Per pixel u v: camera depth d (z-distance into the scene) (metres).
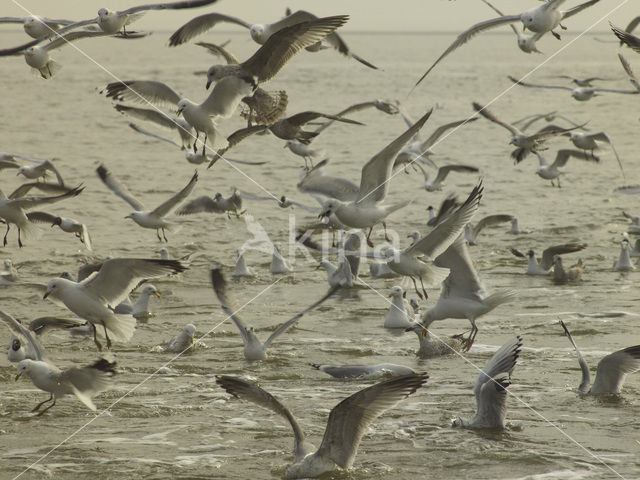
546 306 20.73
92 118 78.12
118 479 11.30
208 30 16.16
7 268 23.92
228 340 18.27
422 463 11.64
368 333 18.75
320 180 18.23
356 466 11.52
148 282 23.81
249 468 11.63
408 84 129.38
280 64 14.37
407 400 14.23
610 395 14.21
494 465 11.59
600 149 29.06
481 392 12.96
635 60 122.81
